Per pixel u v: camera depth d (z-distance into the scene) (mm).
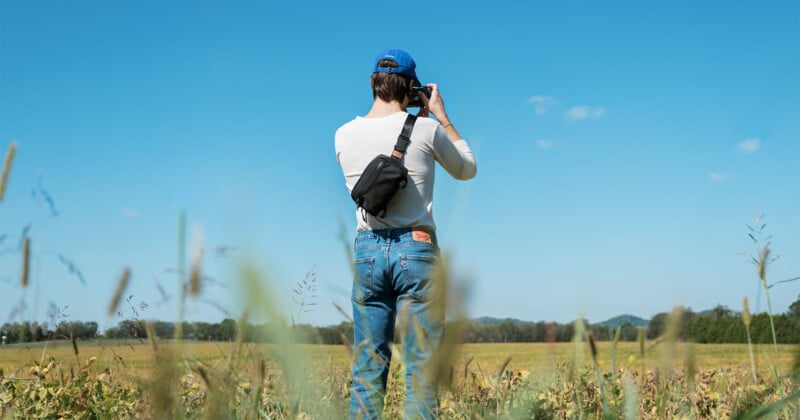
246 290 553
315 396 756
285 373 627
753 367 1280
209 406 698
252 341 601
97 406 2693
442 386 681
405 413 1360
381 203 2943
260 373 758
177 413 606
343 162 3240
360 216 3131
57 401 2779
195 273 580
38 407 2779
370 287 3014
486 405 1531
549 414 1544
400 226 3020
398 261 2959
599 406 1728
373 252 3021
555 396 1714
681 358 726
